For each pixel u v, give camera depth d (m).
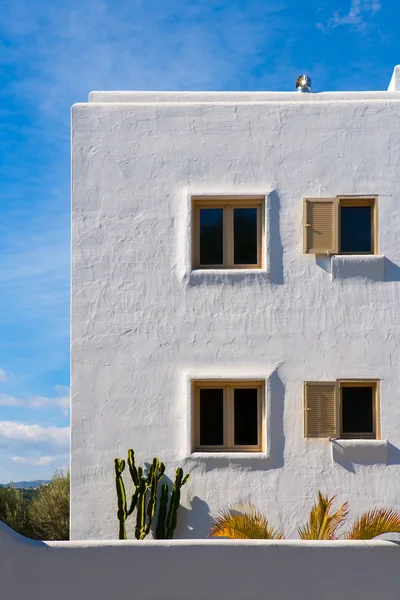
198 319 10.99
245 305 11.00
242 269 11.22
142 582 8.43
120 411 10.85
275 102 11.38
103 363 10.93
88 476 10.74
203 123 11.33
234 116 11.34
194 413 10.98
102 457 10.77
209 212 11.45
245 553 8.50
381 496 10.61
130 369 10.91
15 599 8.27
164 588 8.43
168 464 10.73
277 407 10.80
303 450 10.72
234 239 11.37
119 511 10.41
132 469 10.45
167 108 11.35
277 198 11.19
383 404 10.80
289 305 10.99
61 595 8.35
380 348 10.90
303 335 10.93
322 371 10.87
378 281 11.02
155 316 11.01
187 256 11.09
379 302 10.98
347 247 11.28
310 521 9.94
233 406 11.03
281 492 10.64
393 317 10.95
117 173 11.26
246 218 11.41
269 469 10.70
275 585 8.46
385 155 11.26
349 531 10.55
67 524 18.58
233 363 10.91
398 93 11.77
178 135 11.31
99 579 8.41
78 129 11.32
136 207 11.20
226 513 10.59
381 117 11.33
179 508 10.63
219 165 11.27
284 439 10.75
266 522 9.77
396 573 8.48
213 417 11.03
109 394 10.88
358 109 11.34
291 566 8.49
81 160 11.27
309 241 11.07
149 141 11.30
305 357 10.90
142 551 8.47
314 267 11.06
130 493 10.71
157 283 11.06
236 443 10.98
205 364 10.91
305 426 10.71
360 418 10.96
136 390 10.88
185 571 8.46
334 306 10.98
